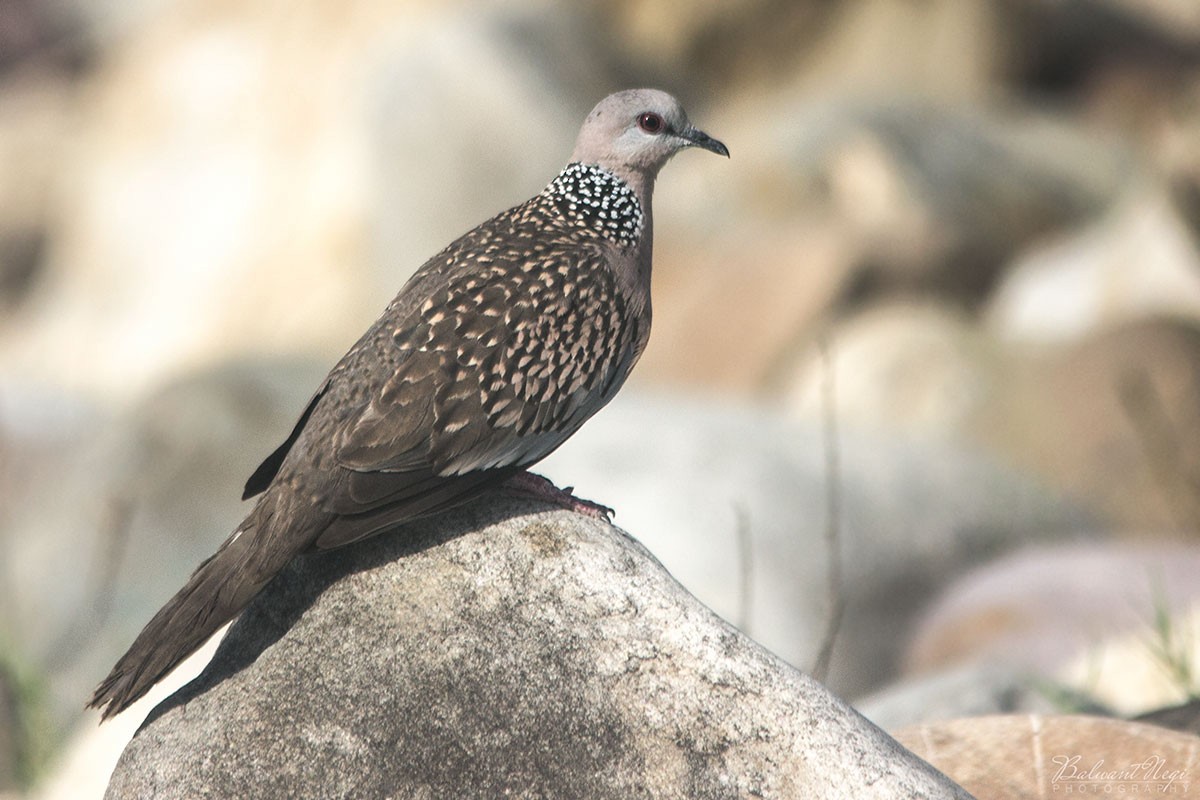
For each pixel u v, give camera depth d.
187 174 27.47
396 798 5.62
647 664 5.75
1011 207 22.81
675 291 20.66
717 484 13.05
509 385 6.13
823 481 13.31
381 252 24.06
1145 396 15.78
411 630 5.86
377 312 23.88
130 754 5.98
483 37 24.47
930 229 21.58
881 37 27.47
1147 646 10.55
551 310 6.31
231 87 28.19
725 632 5.83
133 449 15.30
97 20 38.16
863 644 12.57
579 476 13.11
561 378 6.28
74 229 29.06
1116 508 15.33
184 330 26.02
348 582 6.03
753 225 22.05
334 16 28.08
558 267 6.45
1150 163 24.36
